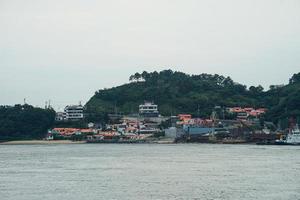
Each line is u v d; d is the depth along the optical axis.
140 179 110.88
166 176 117.12
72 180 109.56
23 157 190.12
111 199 84.31
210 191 92.56
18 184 102.94
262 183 103.69
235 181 107.00
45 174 122.81
